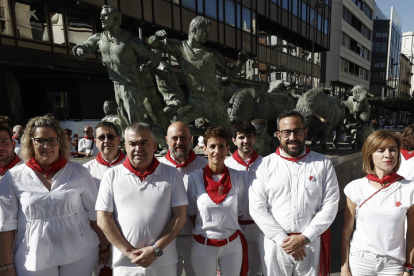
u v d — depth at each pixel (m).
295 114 2.07
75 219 1.91
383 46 53.28
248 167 2.41
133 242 1.86
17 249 1.79
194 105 4.74
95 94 12.91
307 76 26.61
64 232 1.84
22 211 1.79
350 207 2.00
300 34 22.80
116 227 1.86
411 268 1.82
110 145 2.52
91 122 9.69
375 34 53.25
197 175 2.18
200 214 2.05
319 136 6.90
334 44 32.09
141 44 4.37
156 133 4.72
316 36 25.16
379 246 1.85
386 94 57.41
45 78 12.51
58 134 1.90
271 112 6.31
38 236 1.77
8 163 2.30
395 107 38.00
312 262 2.02
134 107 4.43
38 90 13.06
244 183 2.33
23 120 10.77
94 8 11.08
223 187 2.06
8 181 1.81
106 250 2.15
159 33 4.19
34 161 1.86
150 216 1.88
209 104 4.80
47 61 10.35
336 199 2.03
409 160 2.81
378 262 1.85
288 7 20.92
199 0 14.20
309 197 2.02
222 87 5.47
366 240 1.89
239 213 2.31
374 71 54.41
